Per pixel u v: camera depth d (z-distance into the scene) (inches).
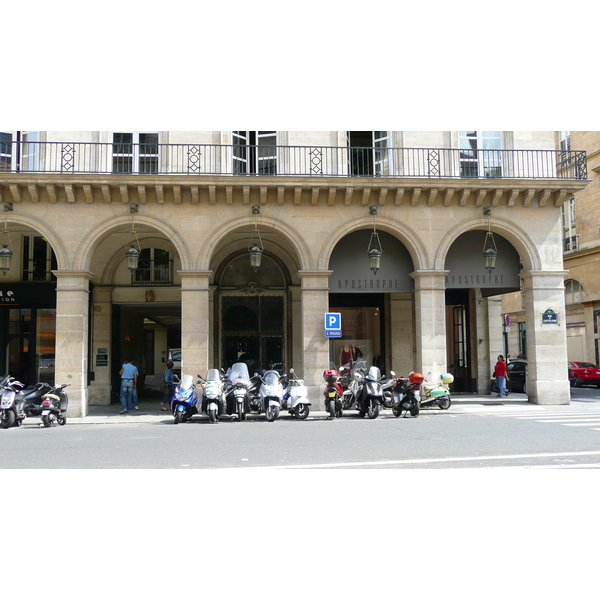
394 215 650.2
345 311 805.9
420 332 645.9
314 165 649.6
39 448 372.5
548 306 668.1
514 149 676.1
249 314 788.6
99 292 764.6
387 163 680.4
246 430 465.7
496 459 318.7
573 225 1301.7
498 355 842.2
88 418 595.2
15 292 724.0
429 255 650.2
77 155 628.7
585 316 1240.2
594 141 1209.4
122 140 647.8
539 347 666.8
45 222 613.3
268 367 776.9
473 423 492.4
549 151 673.0
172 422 560.1
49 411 522.9
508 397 773.9
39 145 624.7
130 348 933.2
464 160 690.8
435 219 655.8
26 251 737.0
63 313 609.9
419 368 647.1
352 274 671.1
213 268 781.3
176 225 625.3
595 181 1210.0
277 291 787.4
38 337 740.7
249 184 616.4
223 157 637.9
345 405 620.4
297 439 403.2
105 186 606.5
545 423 484.7
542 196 661.3
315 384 628.7
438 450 349.7
